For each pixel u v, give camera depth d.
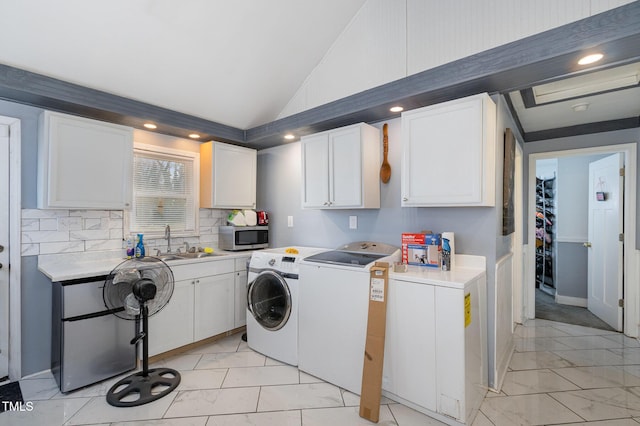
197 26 2.23
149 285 2.18
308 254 2.79
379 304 2.05
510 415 1.94
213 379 2.37
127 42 2.19
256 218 3.72
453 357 1.82
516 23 1.88
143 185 3.16
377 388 1.91
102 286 2.31
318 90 2.93
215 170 3.38
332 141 2.83
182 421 1.87
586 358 2.76
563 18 1.72
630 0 1.54
